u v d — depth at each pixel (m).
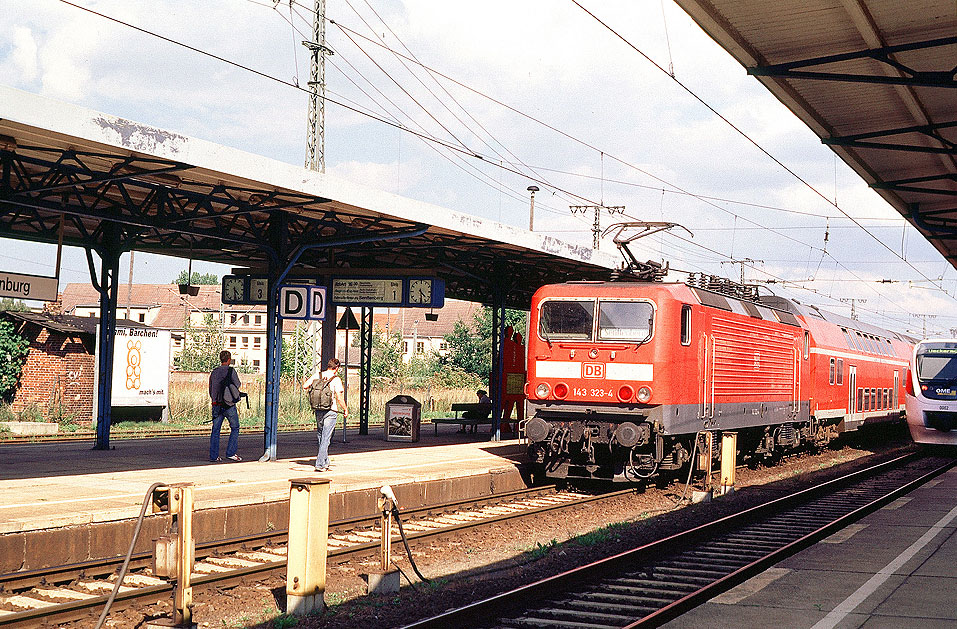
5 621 7.29
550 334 16.58
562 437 16.09
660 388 15.76
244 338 84.38
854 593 8.67
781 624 7.59
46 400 26.47
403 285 20.00
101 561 9.35
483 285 24.83
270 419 16.28
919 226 20.62
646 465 16.17
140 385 29.12
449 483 14.80
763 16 11.13
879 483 19.58
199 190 14.44
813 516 14.50
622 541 12.37
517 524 13.62
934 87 12.55
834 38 11.84
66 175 12.61
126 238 17.78
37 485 12.07
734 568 10.23
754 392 20.05
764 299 23.72
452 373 56.94
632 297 16.09
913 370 26.73
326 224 16.81
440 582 9.65
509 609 8.29
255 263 20.44
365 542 11.37
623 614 8.27
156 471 14.05
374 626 7.92
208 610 8.38
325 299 17.17
